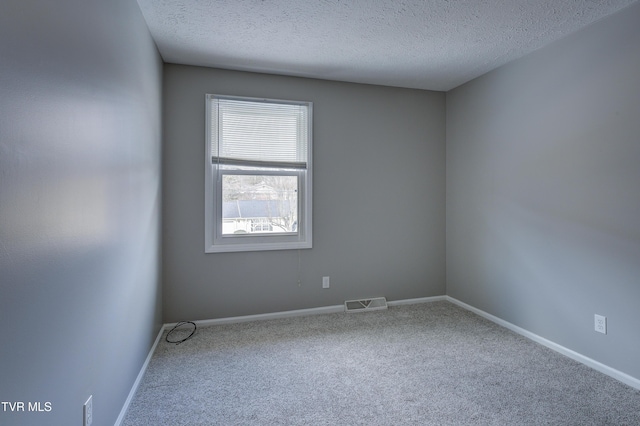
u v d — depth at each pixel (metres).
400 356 2.50
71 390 1.19
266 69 3.15
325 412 1.85
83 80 1.26
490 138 3.21
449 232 3.82
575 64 2.42
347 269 3.53
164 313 3.02
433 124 3.81
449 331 2.97
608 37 2.20
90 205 1.34
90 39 1.32
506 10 2.16
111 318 1.59
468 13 2.20
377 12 2.20
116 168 1.65
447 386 2.10
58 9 1.08
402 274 3.73
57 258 1.09
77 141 1.22
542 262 2.69
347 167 3.50
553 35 2.48
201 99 3.06
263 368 2.32
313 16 2.25
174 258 3.03
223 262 3.15
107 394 1.54
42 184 1.00
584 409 1.86
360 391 2.04
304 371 2.29
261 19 2.28
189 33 2.46
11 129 0.85
